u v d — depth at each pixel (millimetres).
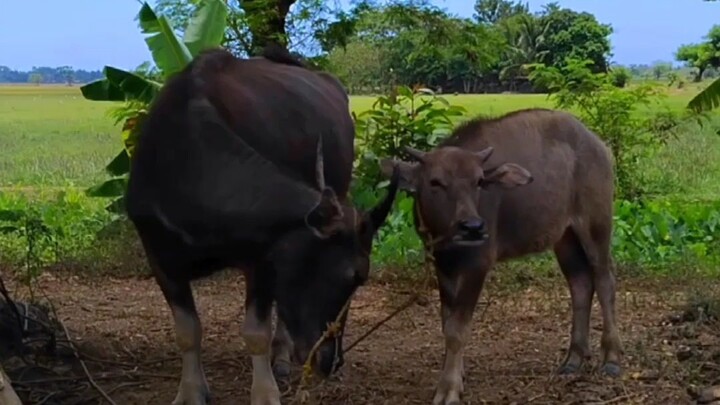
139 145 5523
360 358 7062
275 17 14062
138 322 8211
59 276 10008
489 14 19547
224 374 6609
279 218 5164
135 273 10164
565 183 6426
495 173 5703
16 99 58500
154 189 5375
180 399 5684
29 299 8305
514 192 6074
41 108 47344
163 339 7609
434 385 6371
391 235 10320
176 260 5449
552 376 6500
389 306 8688
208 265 5484
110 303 8953
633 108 14156
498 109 18688
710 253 10344
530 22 23625
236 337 7691
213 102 5426
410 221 10547
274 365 6391
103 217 12055
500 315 8375
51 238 10805
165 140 5383
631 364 6738
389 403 5980
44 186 17219
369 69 20609
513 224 6109
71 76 86000
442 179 5613
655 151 15898
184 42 9602
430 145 11398
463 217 5445
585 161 6617
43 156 22469
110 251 10391
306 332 5246
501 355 7164
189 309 5633
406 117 11609
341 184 6320
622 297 8898
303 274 5207
